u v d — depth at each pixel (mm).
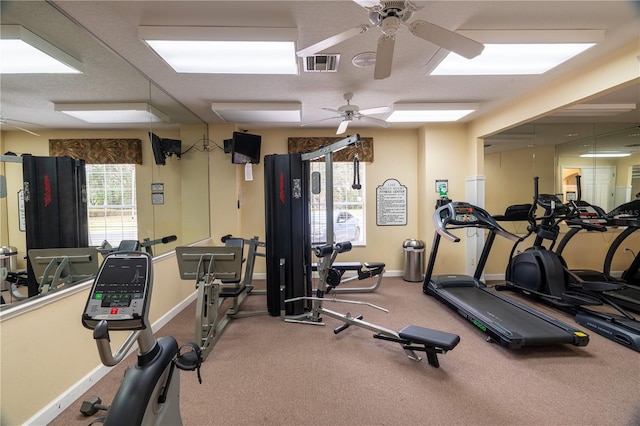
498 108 4082
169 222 3957
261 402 2025
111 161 3045
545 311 3670
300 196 3539
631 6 1962
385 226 5348
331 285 3580
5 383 1691
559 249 4047
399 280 5113
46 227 2293
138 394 1231
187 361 1471
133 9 1916
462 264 5023
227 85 3182
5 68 2160
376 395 2088
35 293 2027
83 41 2262
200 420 1863
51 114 2457
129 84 3037
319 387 2184
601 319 3086
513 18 2092
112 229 3041
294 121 4441
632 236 5094
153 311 3193
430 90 3414
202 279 2803
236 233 4832
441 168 4934
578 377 2281
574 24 2172
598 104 3984
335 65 2754
